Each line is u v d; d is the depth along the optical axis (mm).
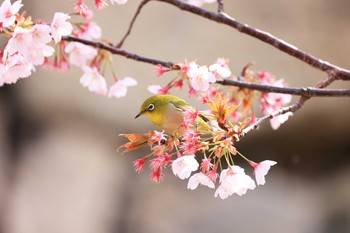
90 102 12961
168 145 3959
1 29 4191
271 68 13055
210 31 13656
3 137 12852
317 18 13953
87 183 12836
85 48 5484
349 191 12836
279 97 5512
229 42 13484
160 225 12641
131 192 12945
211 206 12828
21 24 4152
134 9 13891
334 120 12641
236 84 5074
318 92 4625
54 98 12984
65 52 5535
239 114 5477
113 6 13828
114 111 12859
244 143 12688
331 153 12945
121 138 12883
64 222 12516
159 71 4586
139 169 4055
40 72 13141
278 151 12852
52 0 13633
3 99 12984
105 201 12766
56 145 12945
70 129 13023
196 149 3830
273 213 12719
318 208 12766
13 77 4375
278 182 13047
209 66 4305
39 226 12461
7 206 12344
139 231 12656
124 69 12852
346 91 4605
